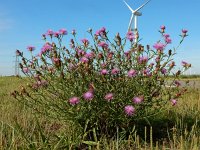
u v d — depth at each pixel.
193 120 1.65
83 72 1.31
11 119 1.65
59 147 1.28
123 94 1.33
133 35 1.39
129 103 1.32
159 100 1.37
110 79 1.36
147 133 1.45
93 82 1.33
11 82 4.33
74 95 1.33
